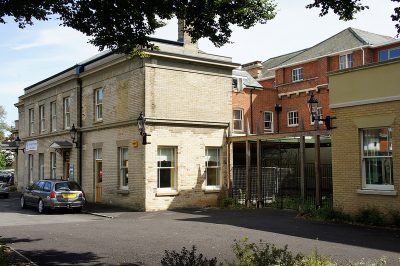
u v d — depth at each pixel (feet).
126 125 71.82
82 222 54.80
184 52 73.41
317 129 60.34
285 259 21.07
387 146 46.98
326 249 33.37
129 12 28.76
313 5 25.13
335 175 51.65
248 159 72.64
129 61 71.56
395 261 29.09
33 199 71.15
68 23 28.81
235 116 112.27
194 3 28.71
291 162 89.15
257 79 137.59
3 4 26.27
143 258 31.55
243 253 22.39
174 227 48.06
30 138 109.91
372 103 47.85
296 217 55.31
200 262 20.89
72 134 84.48
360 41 107.34
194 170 72.69
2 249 29.01
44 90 100.94
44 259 31.48
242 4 29.09
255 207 70.44
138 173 68.54
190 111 72.69
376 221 45.91
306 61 116.37
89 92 83.82
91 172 82.17
